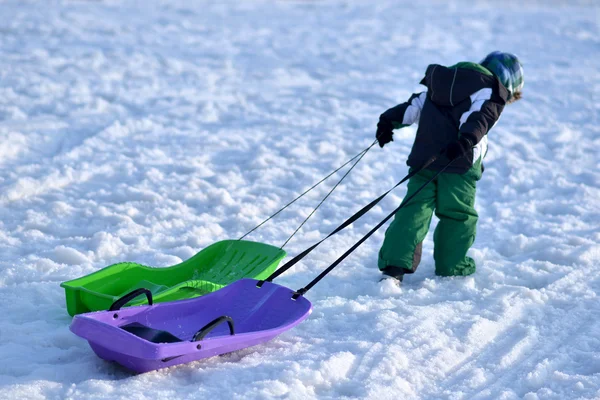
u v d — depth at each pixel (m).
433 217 5.96
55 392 2.95
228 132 8.12
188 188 6.21
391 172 7.03
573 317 4.04
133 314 3.38
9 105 8.41
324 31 15.63
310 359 3.32
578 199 6.45
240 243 4.49
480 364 3.46
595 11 22.50
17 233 5.06
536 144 8.33
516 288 4.34
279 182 6.62
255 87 10.41
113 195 5.95
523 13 20.88
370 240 5.35
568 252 5.01
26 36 12.34
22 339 3.45
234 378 3.11
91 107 8.69
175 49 12.53
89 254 4.73
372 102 9.84
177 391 2.99
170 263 4.61
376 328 3.70
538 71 12.63
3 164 6.57
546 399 3.11
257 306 3.76
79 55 11.25
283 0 20.77
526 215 6.05
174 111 8.82
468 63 4.28
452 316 3.93
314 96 10.01
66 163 6.69
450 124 4.27
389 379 3.18
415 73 11.76
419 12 19.86
